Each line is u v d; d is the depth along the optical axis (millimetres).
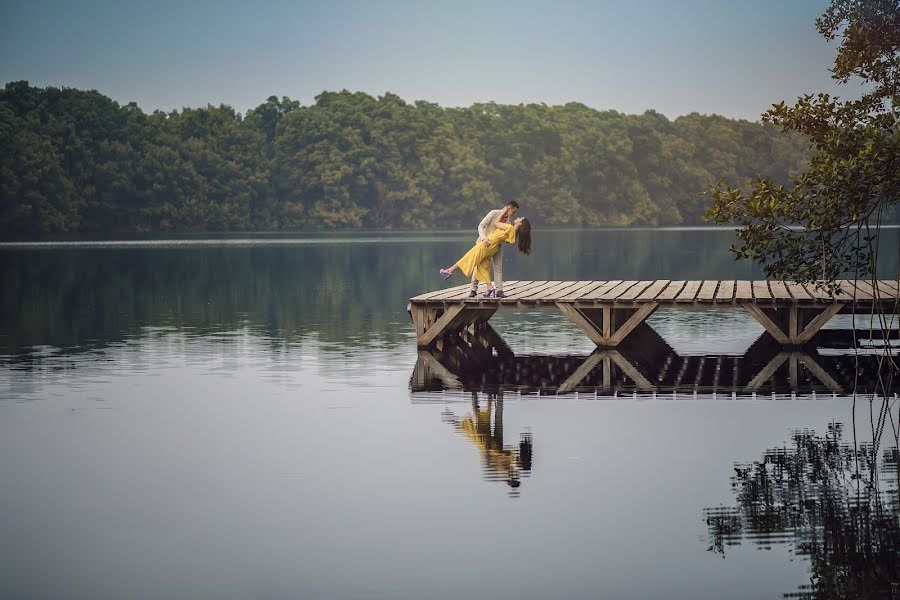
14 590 6957
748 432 11359
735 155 148125
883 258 45375
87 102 101375
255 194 113000
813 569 7270
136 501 8797
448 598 6816
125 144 101562
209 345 19312
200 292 31281
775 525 8156
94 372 15906
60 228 91312
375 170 119938
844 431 11391
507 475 9562
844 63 13734
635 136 140625
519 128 134000
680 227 131125
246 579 7133
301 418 12203
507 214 18203
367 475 9562
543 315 25938
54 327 22188
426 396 13766
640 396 13734
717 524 8188
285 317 24562
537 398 13602
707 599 6785
